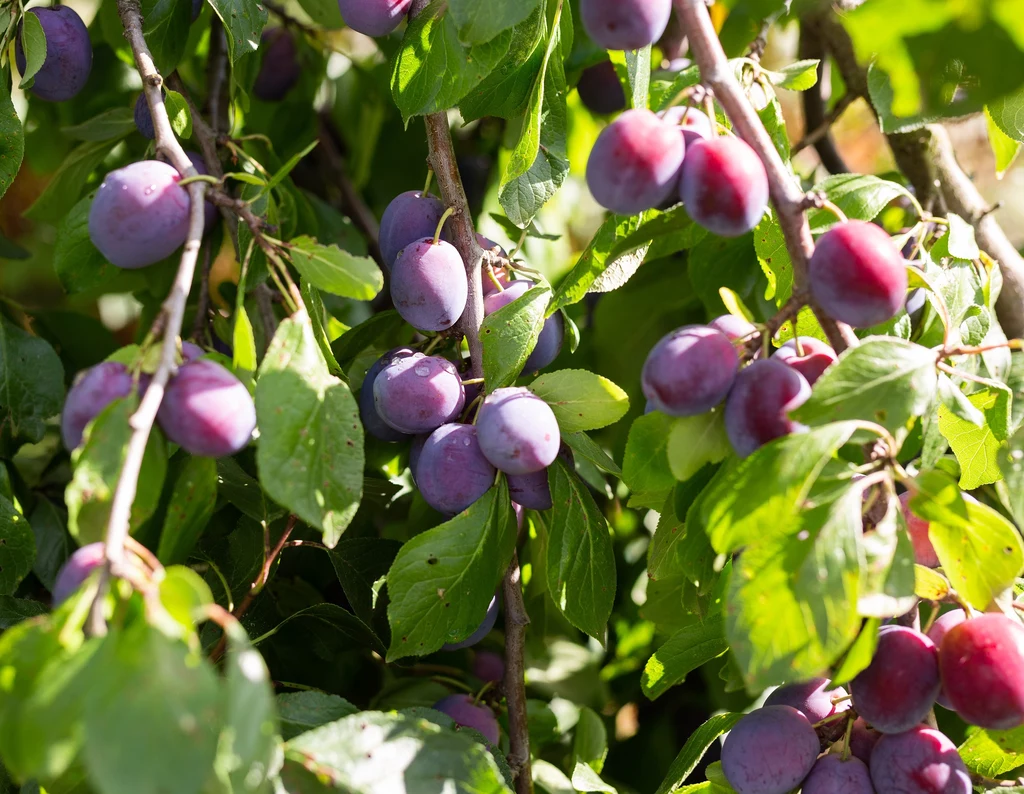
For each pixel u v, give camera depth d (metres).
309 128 1.93
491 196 1.90
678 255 1.83
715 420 1.46
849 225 1.42
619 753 1.79
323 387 1.45
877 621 1.41
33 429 1.68
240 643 1.35
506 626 1.58
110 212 1.45
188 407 1.40
